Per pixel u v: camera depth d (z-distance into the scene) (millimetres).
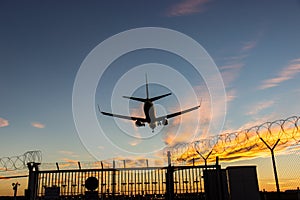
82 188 13219
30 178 13227
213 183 12867
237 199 12586
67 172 13445
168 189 13133
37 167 13570
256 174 12883
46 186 13250
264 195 15086
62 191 13172
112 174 13422
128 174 13508
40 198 13039
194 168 13195
